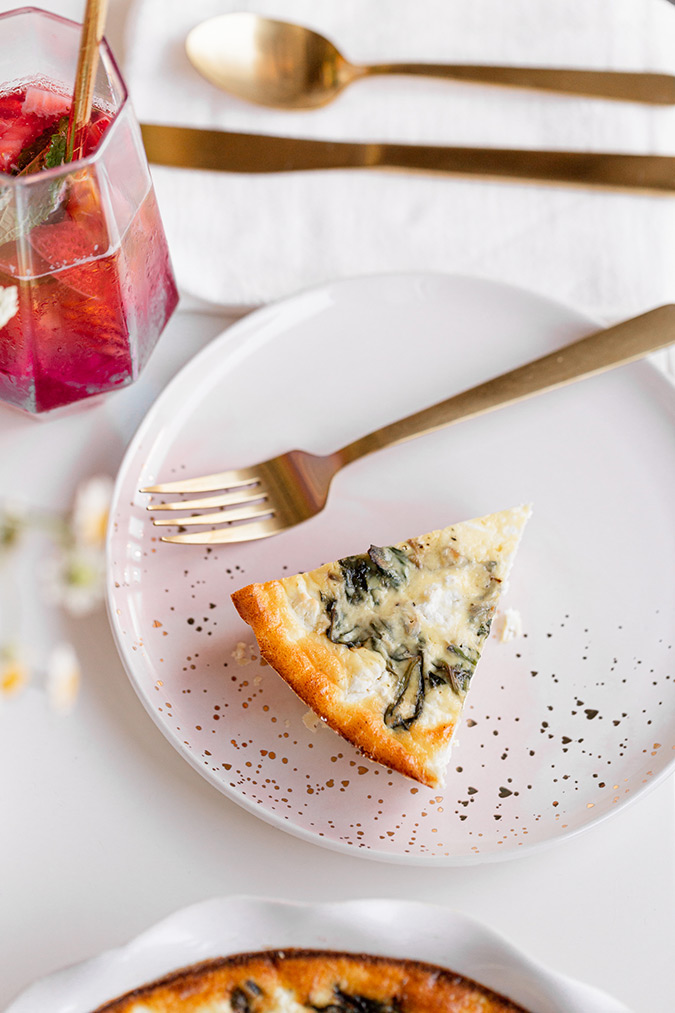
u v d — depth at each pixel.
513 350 0.71
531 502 0.69
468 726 0.66
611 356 0.69
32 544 0.67
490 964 0.60
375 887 0.64
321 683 0.64
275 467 0.69
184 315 0.71
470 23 0.75
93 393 0.68
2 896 0.63
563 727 0.66
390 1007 0.60
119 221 0.63
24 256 0.61
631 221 0.72
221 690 0.66
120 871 0.64
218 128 0.73
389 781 0.65
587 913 0.64
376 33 0.74
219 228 0.71
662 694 0.66
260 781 0.65
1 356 0.65
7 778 0.65
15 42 0.64
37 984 0.59
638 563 0.68
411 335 0.71
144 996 0.60
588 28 0.74
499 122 0.73
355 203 0.72
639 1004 0.63
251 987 0.60
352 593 0.66
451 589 0.67
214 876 0.64
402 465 0.69
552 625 0.67
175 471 0.69
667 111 0.73
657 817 0.65
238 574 0.68
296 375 0.70
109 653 0.66
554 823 0.64
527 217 0.72
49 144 0.65
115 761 0.65
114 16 0.74
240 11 0.74
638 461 0.69
